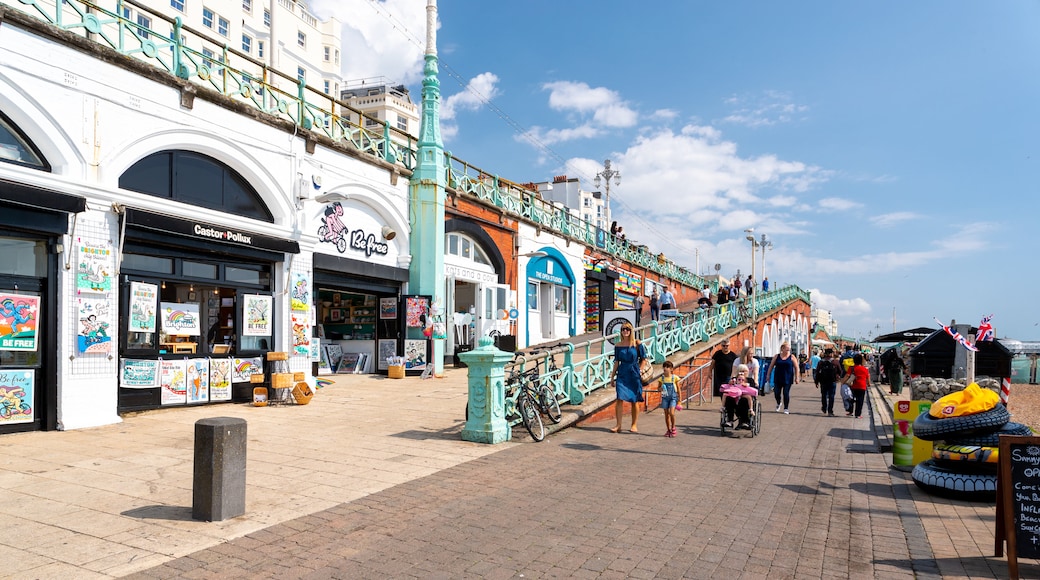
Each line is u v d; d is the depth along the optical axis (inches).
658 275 1610.5
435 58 775.7
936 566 193.6
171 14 1676.9
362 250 685.3
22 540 199.6
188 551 192.5
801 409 738.8
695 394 770.8
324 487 267.9
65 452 325.1
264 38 2079.2
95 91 415.5
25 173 368.8
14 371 370.0
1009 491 184.1
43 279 386.6
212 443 221.6
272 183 553.3
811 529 229.9
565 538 212.8
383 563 186.7
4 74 368.5
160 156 472.1
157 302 459.8
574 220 1217.4
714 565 191.8
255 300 535.8
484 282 885.8
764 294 1448.1
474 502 253.3
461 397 550.3
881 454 395.5
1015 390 1116.5
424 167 756.6
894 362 958.4
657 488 285.7
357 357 738.2
